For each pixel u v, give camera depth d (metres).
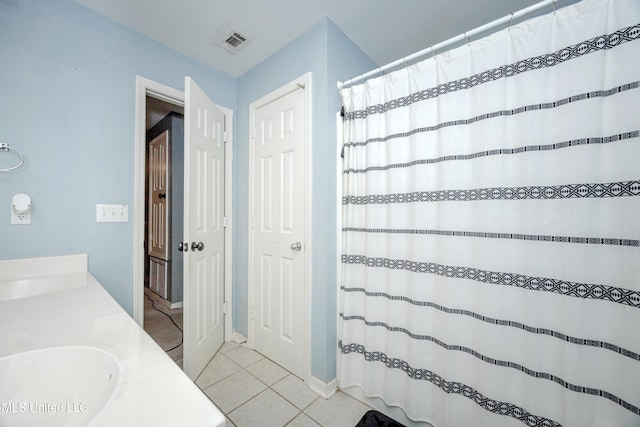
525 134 0.98
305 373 1.64
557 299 0.92
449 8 1.53
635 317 0.79
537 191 0.96
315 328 1.61
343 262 1.55
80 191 1.46
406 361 1.30
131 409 0.39
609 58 0.83
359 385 1.50
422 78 1.25
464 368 1.12
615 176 0.82
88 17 1.49
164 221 3.02
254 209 2.07
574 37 0.89
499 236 1.04
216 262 2.01
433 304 1.22
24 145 1.30
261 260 2.00
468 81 1.12
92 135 1.50
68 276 1.32
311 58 1.66
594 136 0.85
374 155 1.43
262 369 1.79
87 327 0.70
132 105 1.65
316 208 1.62
